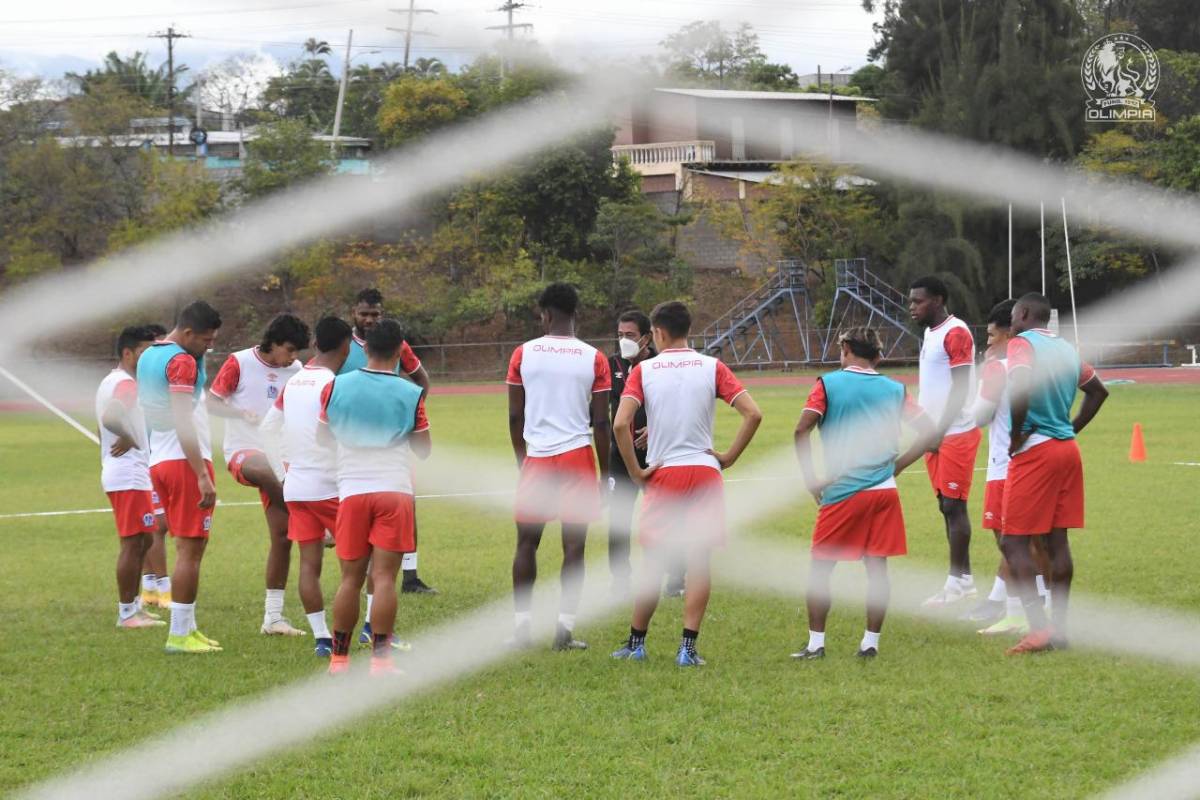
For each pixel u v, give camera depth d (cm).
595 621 1177
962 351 1194
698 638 1096
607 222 6309
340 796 706
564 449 1059
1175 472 2173
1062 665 970
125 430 1134
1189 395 4094
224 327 6172
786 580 1366
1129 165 6009
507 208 6359
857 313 6481
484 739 803
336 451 1006
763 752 768
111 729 836
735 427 3278
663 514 1005
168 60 7669
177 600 1059
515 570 1064
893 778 720
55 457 2888
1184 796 682
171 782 733
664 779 722
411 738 809
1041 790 695
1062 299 6359
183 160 6153
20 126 6122
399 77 7081
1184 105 6362
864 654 1007
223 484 2320
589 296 6231
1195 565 1364
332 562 1508
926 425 1030
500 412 4128
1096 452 2497
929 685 916
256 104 8225
